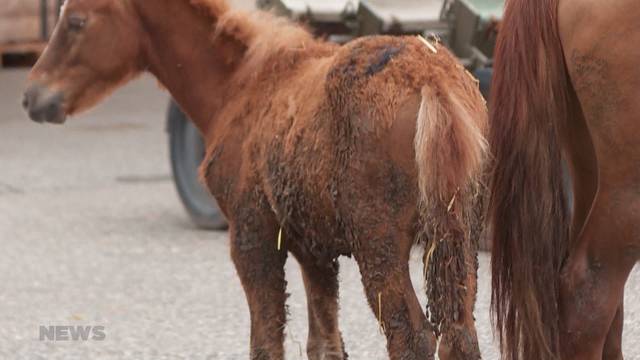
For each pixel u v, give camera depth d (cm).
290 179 935
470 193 877
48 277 1636
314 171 913
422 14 1697
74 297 1530
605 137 922
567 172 997
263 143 968
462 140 854
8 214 2073
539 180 951
